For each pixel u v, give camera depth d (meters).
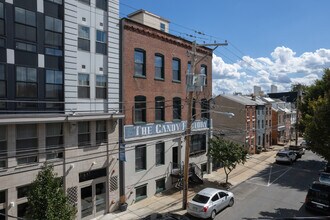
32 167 14.18
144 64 20.77
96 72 17.16
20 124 13.82
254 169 32.50
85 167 16.69
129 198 19.56
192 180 24.81
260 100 49.50
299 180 27.97
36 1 14.05
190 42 25.28
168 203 19.98
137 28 19.86
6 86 13.09
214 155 24.23
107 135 17.88
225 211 18.91
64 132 15.58
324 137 16.83
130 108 19.47
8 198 13.38
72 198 16.00
